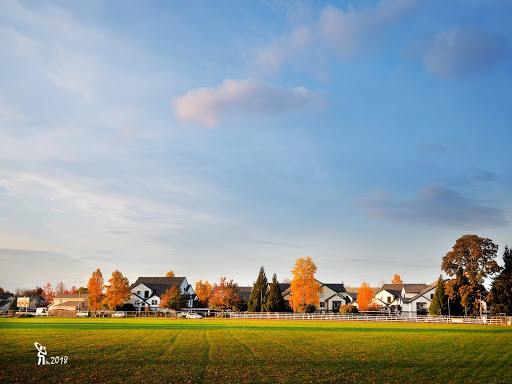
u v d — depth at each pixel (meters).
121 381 22.28
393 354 32.53
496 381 22.75
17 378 22.73
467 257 86.75
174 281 145.38
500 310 82.88
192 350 33.72
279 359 29.62
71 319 87.69
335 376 24.08
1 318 92.69
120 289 110.38
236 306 115.69
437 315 94.81
